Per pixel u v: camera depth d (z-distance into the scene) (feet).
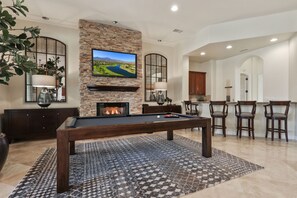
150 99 23.40
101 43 17.19
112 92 17.89
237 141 14.15
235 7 13.71
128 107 18.62
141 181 7.42
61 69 16.98
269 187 6.82
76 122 9.46
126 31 18.40
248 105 15.90
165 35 20.12
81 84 16.47
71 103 18.04
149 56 23.38
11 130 14.08
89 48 16.66
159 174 8.10
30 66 6.98
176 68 24.14
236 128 16.66
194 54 21.97
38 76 13.89
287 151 11.39
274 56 17.95
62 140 6.91
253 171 8.30
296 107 14.51
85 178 7.76
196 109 19.02
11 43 6.63
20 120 14.40
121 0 12.85
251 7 13.69
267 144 13.16
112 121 9.91
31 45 7.38
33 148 12.57
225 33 16.56
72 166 9.12
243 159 9.95
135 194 6.40
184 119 10.41
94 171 8.50
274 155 10.60
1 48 6.47
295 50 15.17
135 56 18.89
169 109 22.00
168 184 7.13
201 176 7.83
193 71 25.21
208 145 10.39
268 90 18.54
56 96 17.46
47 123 15.33
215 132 17.62
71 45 18.11
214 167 8.84
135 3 13.25
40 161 9.87
